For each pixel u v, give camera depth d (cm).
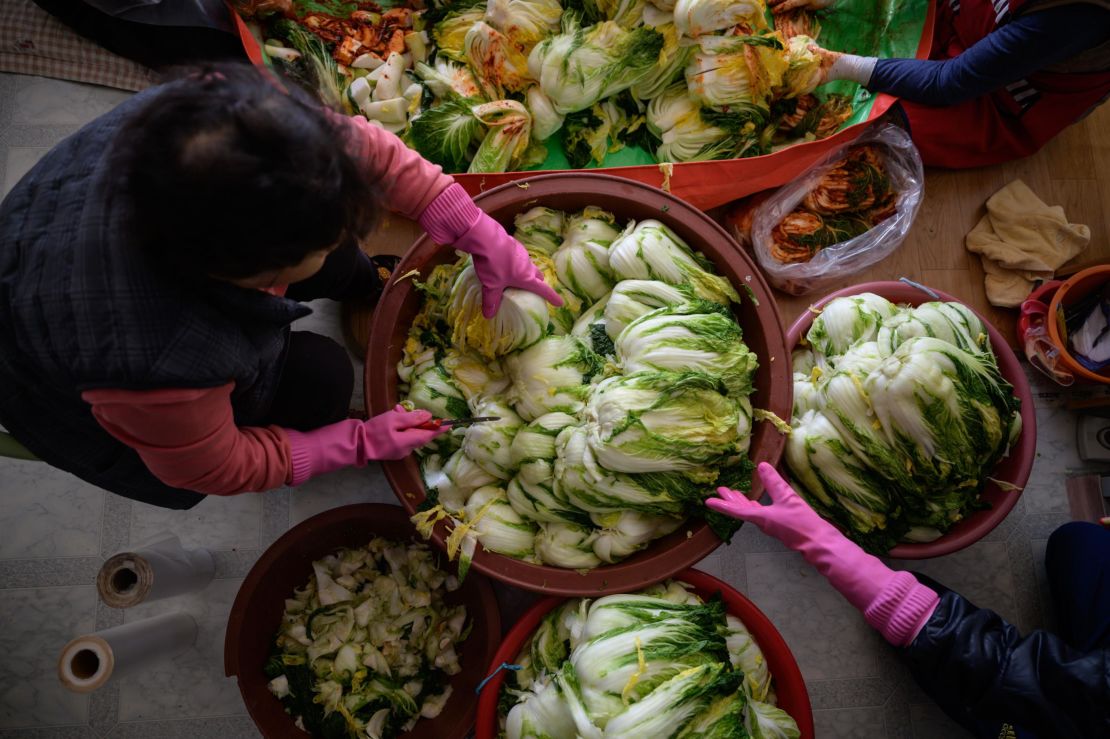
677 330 113
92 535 159
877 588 113
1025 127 155
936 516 126
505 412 121
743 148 152
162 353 74
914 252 166
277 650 137
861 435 123
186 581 147
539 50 143
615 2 143
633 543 116
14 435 95
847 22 161
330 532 139
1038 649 110
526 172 147
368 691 135
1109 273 149
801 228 154
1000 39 134
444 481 123
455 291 118
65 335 74
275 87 67
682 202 124
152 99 66
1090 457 162
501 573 115
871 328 132
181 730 154
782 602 160
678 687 101
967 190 168
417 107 154
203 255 66
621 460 108
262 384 97
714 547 114
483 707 118
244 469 94
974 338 131
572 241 129
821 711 156
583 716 103
